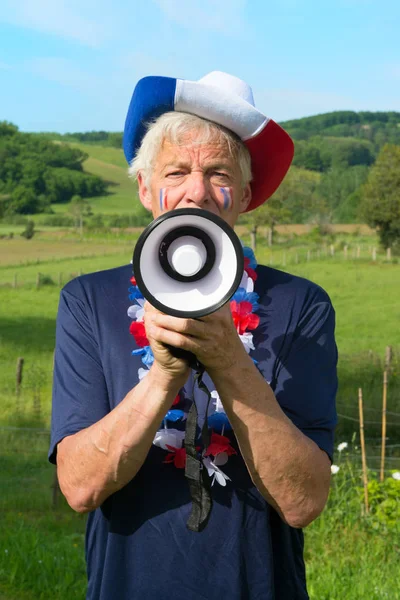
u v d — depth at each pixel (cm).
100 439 187
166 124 206
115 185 14862
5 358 2267
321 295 221
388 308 3291
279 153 217
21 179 13588
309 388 205
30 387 1722
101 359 209
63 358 213
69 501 198
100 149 17888
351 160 17700
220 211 207
